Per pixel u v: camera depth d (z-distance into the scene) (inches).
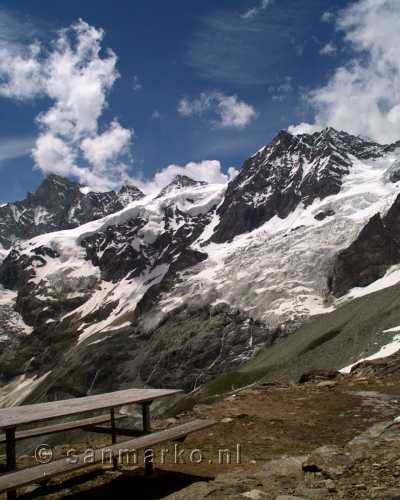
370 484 393.1
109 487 480.1
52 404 480.1
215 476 495.8
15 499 442.0
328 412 717.3
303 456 512.4
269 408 760.3
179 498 408.8
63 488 481.7
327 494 385.7
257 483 434.6
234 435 637.9
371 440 502.0
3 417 420.8
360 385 864.3
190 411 792.9
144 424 536.4
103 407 468.8
